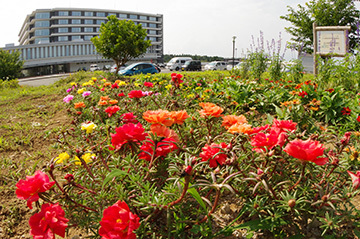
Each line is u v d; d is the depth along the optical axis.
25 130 5.23
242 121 2.33
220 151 1.86
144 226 1.75
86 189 1.86
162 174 2.13
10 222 2.48
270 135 1.78
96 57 78.06
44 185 1.62
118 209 1.46
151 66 21.52
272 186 1.90
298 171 2.04
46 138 4.71
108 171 2.04
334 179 2.04
